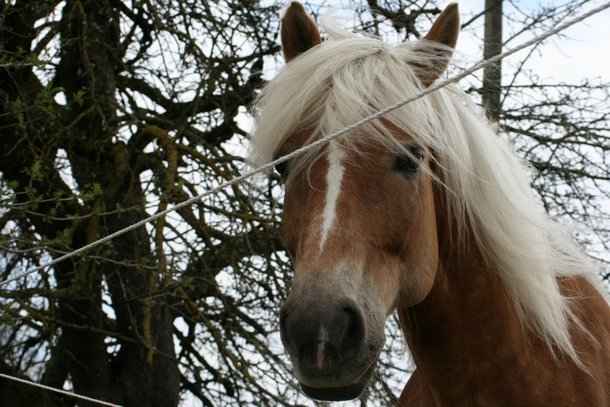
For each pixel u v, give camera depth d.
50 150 8.66
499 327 3.57
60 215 8.90
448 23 3.77
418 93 3.31
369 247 3.15
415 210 3.28
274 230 8.38
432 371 3.69
